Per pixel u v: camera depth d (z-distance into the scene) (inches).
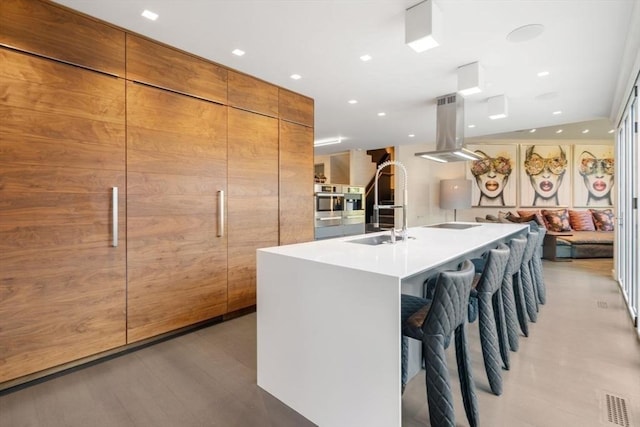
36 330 82.6
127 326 98.7
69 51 86.8
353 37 104.4
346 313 62.4
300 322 71.1
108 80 93.7
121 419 69.6
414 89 151.3
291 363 73.4
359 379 60.7
